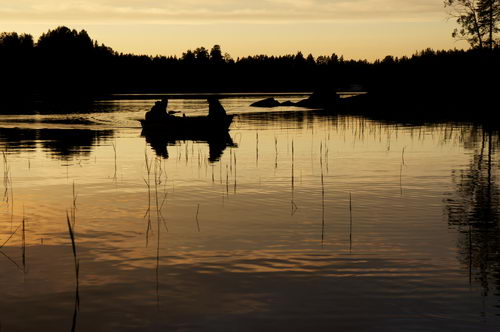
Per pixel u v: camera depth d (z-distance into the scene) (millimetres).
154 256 10281
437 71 83562
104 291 8562
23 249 10703
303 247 10805
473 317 7508
